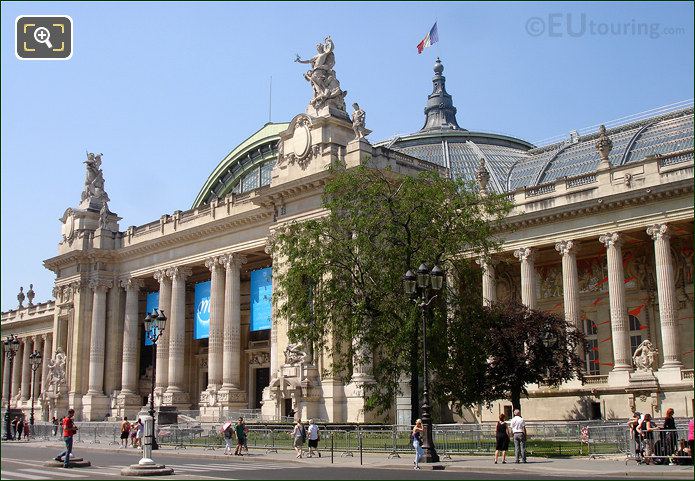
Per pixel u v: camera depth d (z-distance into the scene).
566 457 41.91
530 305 71.56
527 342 56.59
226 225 88.88
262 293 82.06
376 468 37.75
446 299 50.12
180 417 81.06
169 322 96.94
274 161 110.75
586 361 72.50
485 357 52.25
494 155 100.62
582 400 67.31
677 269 69.69
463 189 52.53
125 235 105.81
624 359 66.12
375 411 65.00
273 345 75.75
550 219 71.50
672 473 31.11
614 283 67.31
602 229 68.69
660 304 64.50
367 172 52.12
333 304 49.31
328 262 49.78
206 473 34.66
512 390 56.22
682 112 81.69
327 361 68.12
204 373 102.38
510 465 36.94
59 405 103.69
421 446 39.31
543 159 93.38
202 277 103.81
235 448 54.94
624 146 81.75
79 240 107.06
